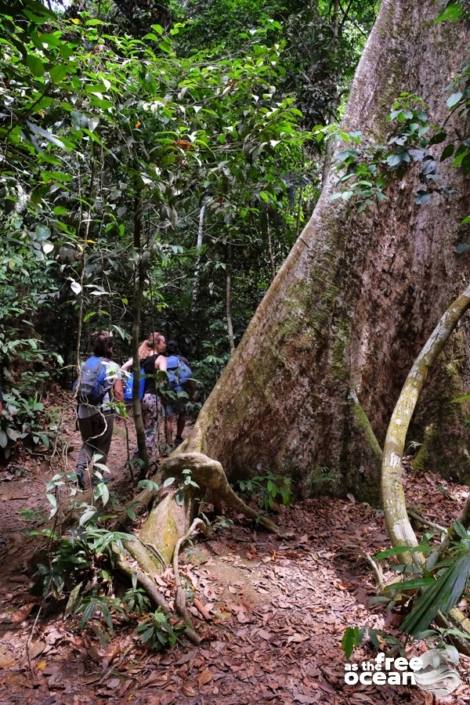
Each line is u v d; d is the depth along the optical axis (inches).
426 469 208.8
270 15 355.9
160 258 157.9
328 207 202.2
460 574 54.5
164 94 163.2
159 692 97.7
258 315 197.3
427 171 123.6
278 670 102.7
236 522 168.4
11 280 253.0
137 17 311.7
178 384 225.0
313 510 181.6
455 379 214.4
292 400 190.5
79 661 107.3
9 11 60.7
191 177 160.9
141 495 160.6
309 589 133.0
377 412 209.6
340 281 199.8
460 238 212.1
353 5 426.3
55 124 115.2
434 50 206.2
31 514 147.6
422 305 212.8
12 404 235.1
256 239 294.4
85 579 126.6
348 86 394.3
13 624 120.0
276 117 164.6
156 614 111.2
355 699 95.0
